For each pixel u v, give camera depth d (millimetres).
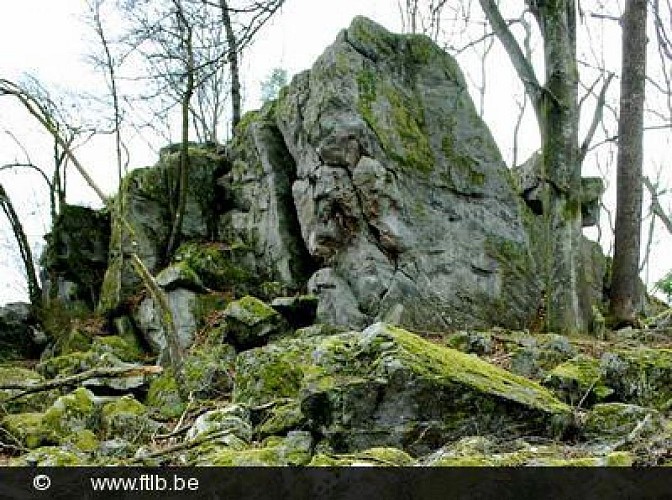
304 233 12953
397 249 11914
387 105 12516
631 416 5500
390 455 4742
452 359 6043
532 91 11430
